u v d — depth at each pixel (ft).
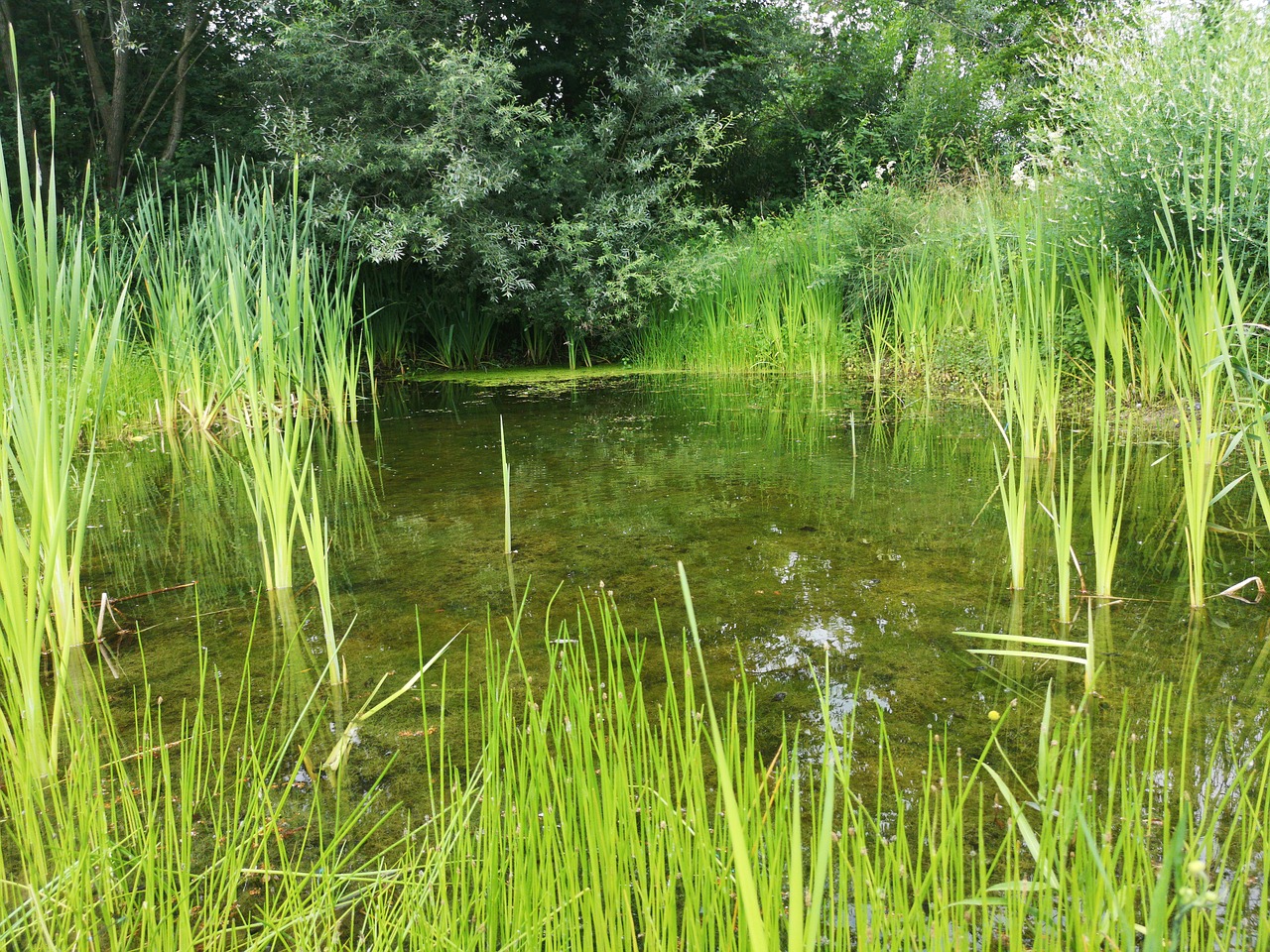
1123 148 15.97
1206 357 8.17
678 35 36.22
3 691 6.83
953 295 23.36
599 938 3.77
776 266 29.60
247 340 18.56
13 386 6.14
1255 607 7.58
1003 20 54.54
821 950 3.99
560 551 9.98
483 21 38.93
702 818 3.94
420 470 14.99
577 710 4.59
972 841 4.65
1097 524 7.90
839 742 5.69
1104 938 3.24
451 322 36.42
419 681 6.87
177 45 37.88
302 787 5.50
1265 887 3.51
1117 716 5.77
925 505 11.35
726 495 12.26
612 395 25.25
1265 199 12.76
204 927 4.09
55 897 4.19
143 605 8.89
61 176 34.24
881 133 43.93
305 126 29.32
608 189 35.14
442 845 4.40
